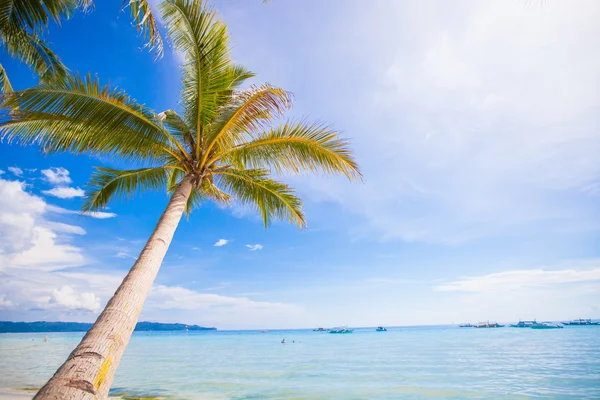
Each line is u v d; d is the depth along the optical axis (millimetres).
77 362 2553
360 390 14164
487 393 13297
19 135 5215
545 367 20375
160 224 4680
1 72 8016
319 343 56812
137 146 5652
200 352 38375
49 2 6777
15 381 14609
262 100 5680
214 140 6023
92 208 7750
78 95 4832
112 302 3326
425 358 27688
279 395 13000
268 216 8195
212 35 5398
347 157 6113
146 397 12039
